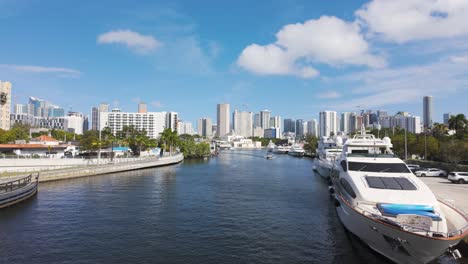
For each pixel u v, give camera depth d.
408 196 19.14
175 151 133.38
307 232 24.53
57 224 25.73
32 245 20.77
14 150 68.94
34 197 37.69
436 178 49.12
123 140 97.69
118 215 29.09
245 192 43.34
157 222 26.92
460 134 79.69
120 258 18.78
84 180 55.19
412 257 16.38
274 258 19.19
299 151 157.50
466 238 18.16
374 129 122.44
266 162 114.44
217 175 66.25
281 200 37.50
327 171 55.06
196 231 24.52
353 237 21.48
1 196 30.73
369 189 20.11
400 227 15.70
